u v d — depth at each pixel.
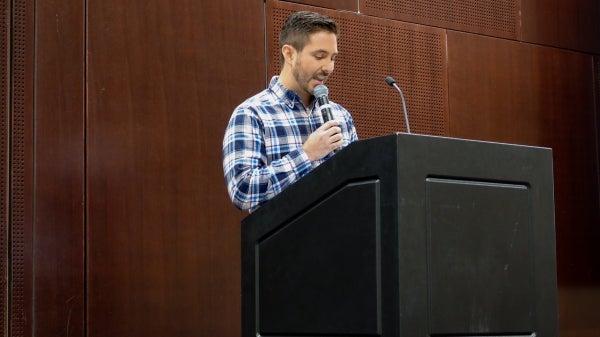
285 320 2.15
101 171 4.17
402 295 1.87
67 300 4.02
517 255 2.10
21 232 3.94
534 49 5.86
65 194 4.06
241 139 2.66
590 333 5.84
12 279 3.90
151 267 4.26
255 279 2.24
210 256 4.44
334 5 5.05
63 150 4.07
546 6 5.95
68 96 4.11
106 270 4.14
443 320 1.94
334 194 2.06
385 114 5.19
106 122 4.20
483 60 5.62
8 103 3.96
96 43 4.20
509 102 5.70
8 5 3.99
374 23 5.20
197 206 4.42
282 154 2.72
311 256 2.10
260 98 2.79
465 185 2.02
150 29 4.37
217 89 4.55
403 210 1.89
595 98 6.11
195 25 4.52
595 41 6.16
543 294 2.14
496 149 2.08
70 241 4.05
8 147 3.95
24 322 3.91
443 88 5.43
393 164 1.90
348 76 5.07
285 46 2.80
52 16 4.10
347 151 2.02
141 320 4.21
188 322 4.35
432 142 1.95
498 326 2.04
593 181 6.02
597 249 5.96
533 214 2.14
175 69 4.42
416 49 5.35
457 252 1.98
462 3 5.57
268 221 2.21
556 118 5.91
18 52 4.01
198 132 4.46
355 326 1.98
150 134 4.32
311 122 2.79
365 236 1.97
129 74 4.29
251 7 4.71
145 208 4.27
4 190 3.92
